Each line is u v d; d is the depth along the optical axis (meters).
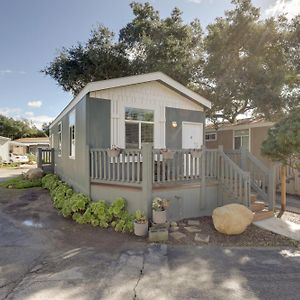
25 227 5.99
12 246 4.84
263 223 6.12
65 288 3.31
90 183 7.11
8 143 29.86
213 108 14.92
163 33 16.56
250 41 13.88
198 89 15.85
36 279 3.56
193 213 6.70
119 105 8.00
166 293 3.21
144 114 8.55
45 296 3.13
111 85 7.60
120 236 5.34
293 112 6.69
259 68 13.33
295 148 6.32
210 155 7.00
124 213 6.01
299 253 4.57
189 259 4.25
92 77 17.80
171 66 15.66
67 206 6.68
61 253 4.49
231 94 14.16
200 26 17.25
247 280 3.55
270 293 3.22
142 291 3.25
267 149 6.93
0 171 20.81
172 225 5.88
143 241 5.07
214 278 3.61
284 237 5.35
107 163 6.72
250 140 14.67
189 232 5.58
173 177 6.34
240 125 14.95
